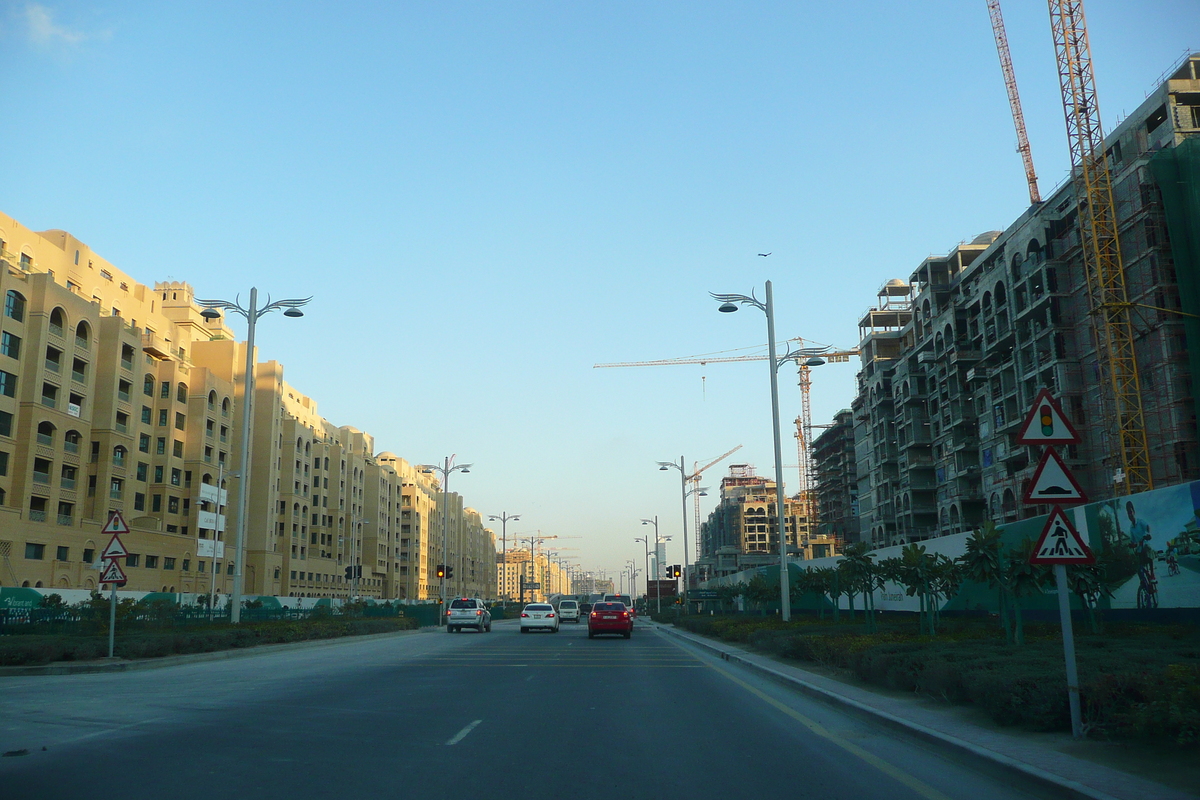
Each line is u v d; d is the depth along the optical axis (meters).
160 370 84.50
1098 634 20.14
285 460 111.19
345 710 12.88
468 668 20.97
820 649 19.05
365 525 141.75
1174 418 59.50
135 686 16.38
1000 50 107.88
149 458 81.69
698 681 17.77
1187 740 7.80
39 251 69.50
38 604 40.28
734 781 8.03
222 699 14.20
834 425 146.25
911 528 99.25
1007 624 17.89
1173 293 60.97
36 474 65.00
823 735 10.70
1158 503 22.81
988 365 84.19
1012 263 78.31
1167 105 64.06
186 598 55.56
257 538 98.88
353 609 55.31
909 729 10.37
